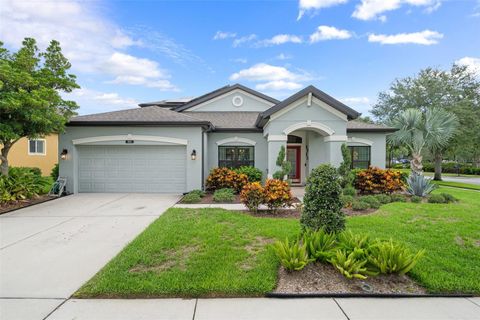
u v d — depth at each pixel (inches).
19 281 161.0
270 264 175.2
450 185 715.4
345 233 189.9
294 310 131.6
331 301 139.6
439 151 873.5
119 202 418.9
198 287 147.7
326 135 517.7
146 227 278.5
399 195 436.8
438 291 147.6
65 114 452.1
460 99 839.7
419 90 869.8
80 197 463.8
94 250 213.3
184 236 235.5
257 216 319.3
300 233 205.8
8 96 357.7
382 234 240.1
